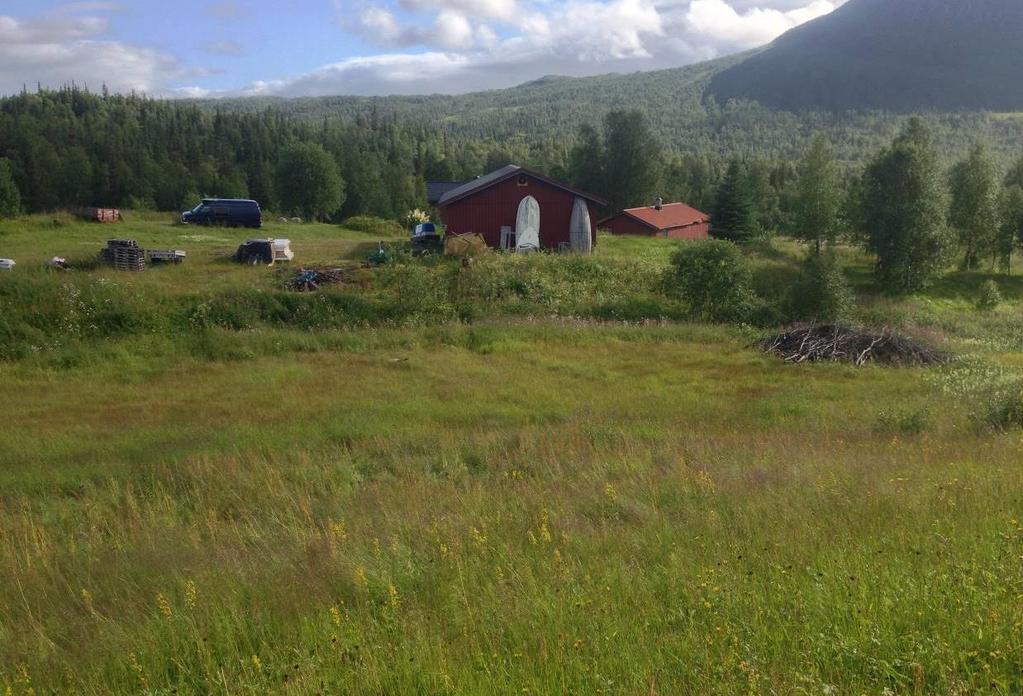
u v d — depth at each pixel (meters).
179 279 28.56
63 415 14.64
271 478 9.82
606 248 43.53
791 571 4.73
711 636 3.84
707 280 29.70
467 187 43.03
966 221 52.62
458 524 6.91
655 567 5.23
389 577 5.35
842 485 7.55
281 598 5.20
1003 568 4.37
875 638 3.61
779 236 83.62
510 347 22.16
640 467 9.72
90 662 4.51
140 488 9.72
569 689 3.48
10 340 20.86
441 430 12.91
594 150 85.69
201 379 17.98
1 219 44.19
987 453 9.69
